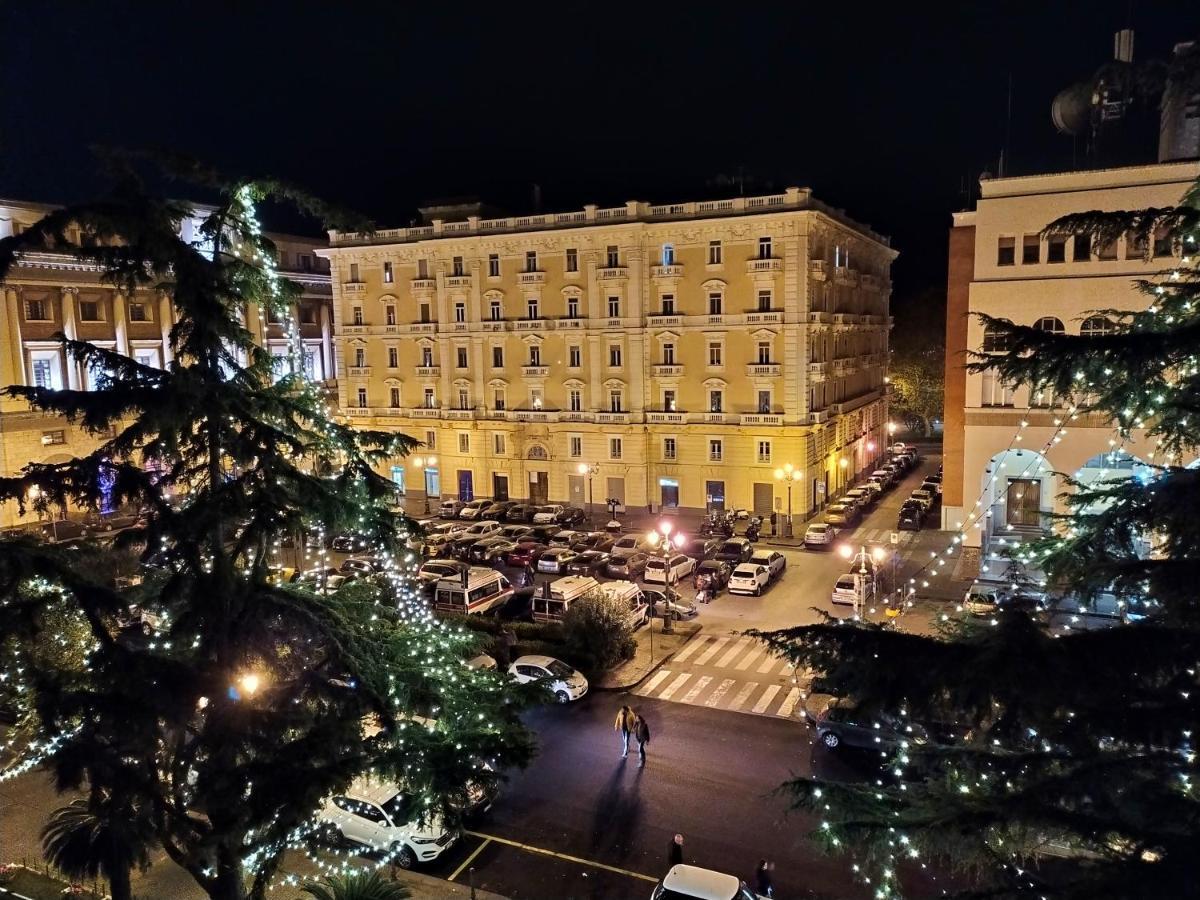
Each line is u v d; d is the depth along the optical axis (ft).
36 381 164.35
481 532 155.33
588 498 179.11
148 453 33.42
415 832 57.57
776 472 161.99
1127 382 28.81
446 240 183.21
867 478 204.54
